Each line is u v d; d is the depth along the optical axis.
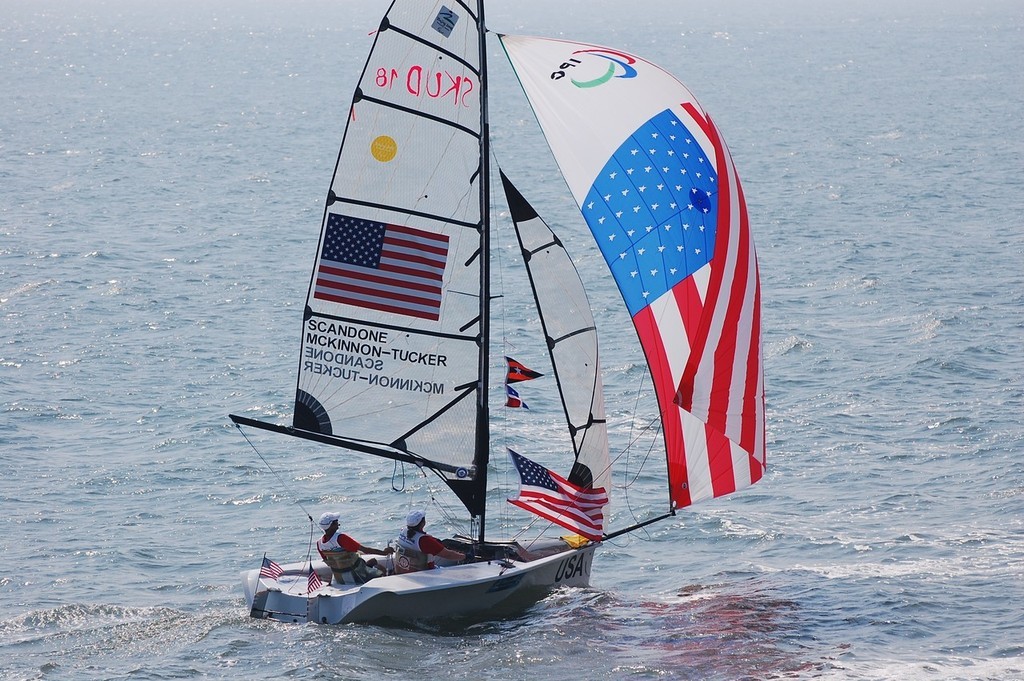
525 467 49.25
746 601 50.62
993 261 137.50
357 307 48.78
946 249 146.50
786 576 54.16
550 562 49.06
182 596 53.50
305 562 50.38
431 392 49.31
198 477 71.00
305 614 47.31
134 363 98.12
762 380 50.78
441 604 46.94
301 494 68.19
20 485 69.25
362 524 63.75
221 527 63.38
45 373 94.69
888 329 106.06
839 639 46.38
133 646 46.09
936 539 58.88
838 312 113.81
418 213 48.44
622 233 50.66
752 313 50.34
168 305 120.38
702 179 50.03
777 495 67.06
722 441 50.34
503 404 85.75
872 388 87.81
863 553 57.38
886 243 152.00
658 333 50.22
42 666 44.41
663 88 51.31
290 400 87.56
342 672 42.53
